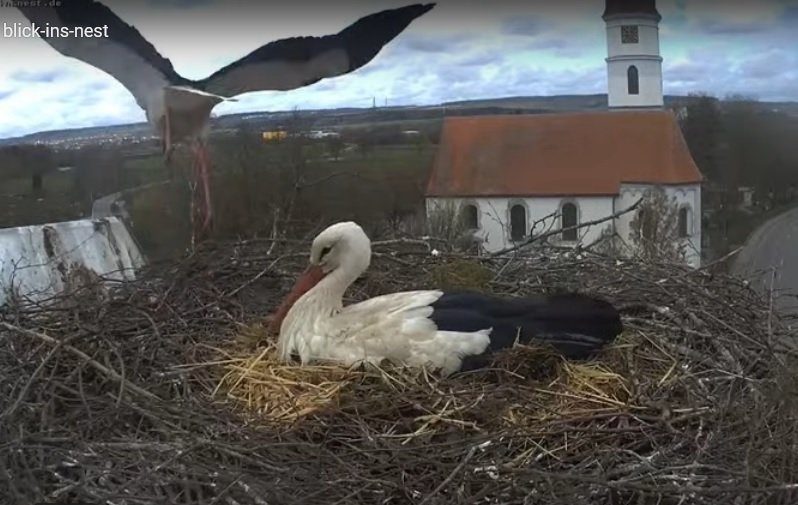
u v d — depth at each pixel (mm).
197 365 1566
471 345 1514
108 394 1373
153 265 2092
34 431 1291
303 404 1427
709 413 1332
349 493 1130
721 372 1493
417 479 1169
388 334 1527
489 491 1118
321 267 1716
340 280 1674
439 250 2410
